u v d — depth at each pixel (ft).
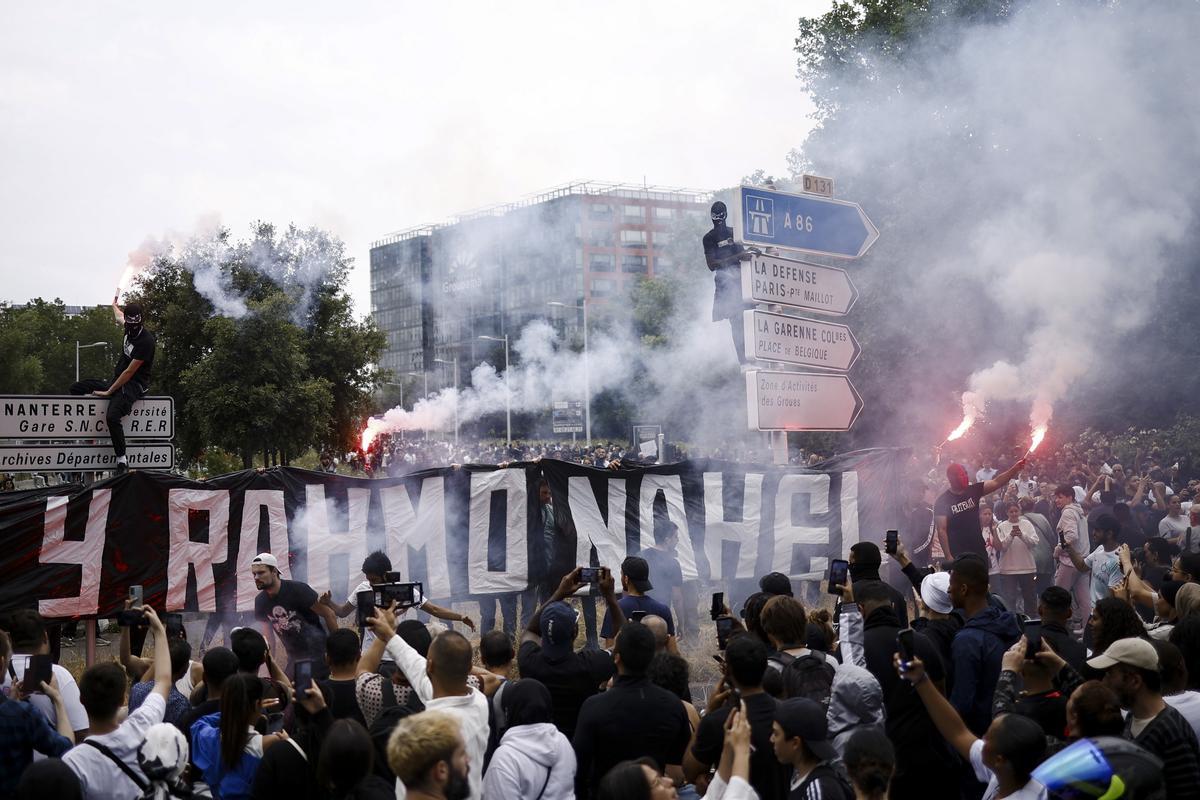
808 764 14.74
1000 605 21.56
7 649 18.62
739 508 41.96
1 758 16.94
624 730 17.47
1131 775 12.09
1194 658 18.48
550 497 39.68
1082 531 43.39
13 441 37.01
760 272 38.60
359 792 14.06
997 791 14.87
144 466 39.34
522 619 40.55
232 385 100.83
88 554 33.40
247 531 35.65
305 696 15.98
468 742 16.05
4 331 247.50
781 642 20.06
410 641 19.69
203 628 35.45
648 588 25.30
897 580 42.83
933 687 16.66
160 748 16.17
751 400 37.99
